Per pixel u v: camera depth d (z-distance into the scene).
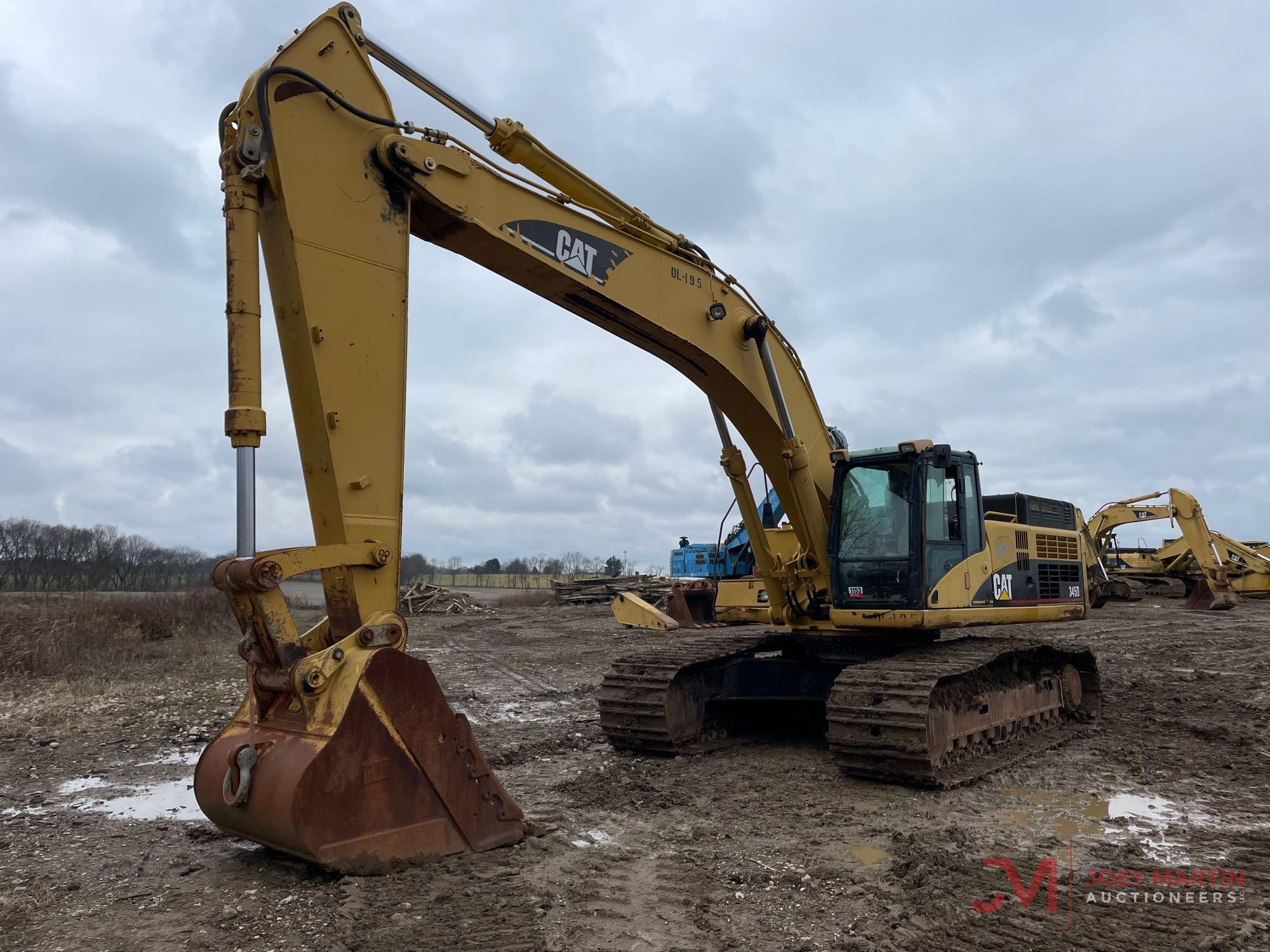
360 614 5.20
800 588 9.17
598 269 6.80
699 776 7.74
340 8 5.45
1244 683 13.01
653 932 4.36
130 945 4.18
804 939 4.27
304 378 5.20
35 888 5.00
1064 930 4.39
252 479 4.84
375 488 5.36
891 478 8.75
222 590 5.00
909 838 5.84
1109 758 8.44
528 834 5.86
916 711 6.98
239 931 4.31
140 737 9.61
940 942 4.24
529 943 4.16
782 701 9.23
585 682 14.05
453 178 5.82
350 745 4.84
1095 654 16.78
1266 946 4.25
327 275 5.21
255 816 4.81
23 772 8.09
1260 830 6.20
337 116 5.33
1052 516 12.96
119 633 19.38
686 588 22.78
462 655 18.00
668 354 7.83
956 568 8.66
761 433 8.67
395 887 4.80
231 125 5.11
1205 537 29.09
